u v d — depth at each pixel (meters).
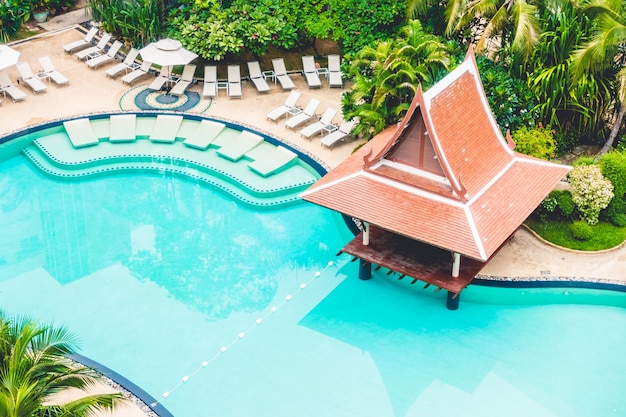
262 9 37.16
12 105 35.78
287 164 32.28
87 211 30.61
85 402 16.86
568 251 27.33
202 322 25.25
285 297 26.34
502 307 25.64
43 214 30.38
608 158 28.47
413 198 24.77
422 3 34.34
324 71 37.84
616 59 31.88
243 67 38.34
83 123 34.53
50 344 17.41
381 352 24.11
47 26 41.88
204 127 34.53
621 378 23.05
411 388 22.84
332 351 24.16
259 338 24.64
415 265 25.34
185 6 39.56
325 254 28.31
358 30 36.06
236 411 22.09
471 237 23.31
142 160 33.25
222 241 29.03
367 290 26.53
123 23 39.09
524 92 30.56
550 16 30.89
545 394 22.56
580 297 25.94
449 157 24.16
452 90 24.98
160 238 29.20
